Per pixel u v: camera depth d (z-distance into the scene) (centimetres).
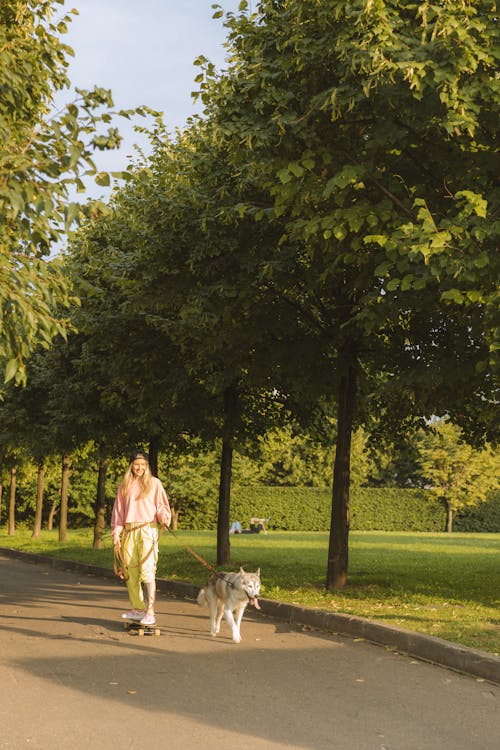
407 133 980
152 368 1770
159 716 596
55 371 2275
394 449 1719
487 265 903
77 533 4291
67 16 1067
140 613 973
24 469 4000
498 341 909
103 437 2233
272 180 1086
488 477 5525
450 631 886
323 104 962
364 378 1596
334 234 1020
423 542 3100
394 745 539
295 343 1412
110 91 718
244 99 1066
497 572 1698
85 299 1858
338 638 953
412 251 875
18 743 527
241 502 5481
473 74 898
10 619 1091
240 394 1897
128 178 717
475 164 1005
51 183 701
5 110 860
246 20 1080
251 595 892
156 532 995
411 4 909
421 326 1340
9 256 762
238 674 745
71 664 777
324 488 5550
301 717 603
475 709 635
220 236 1346
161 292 1448
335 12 907
